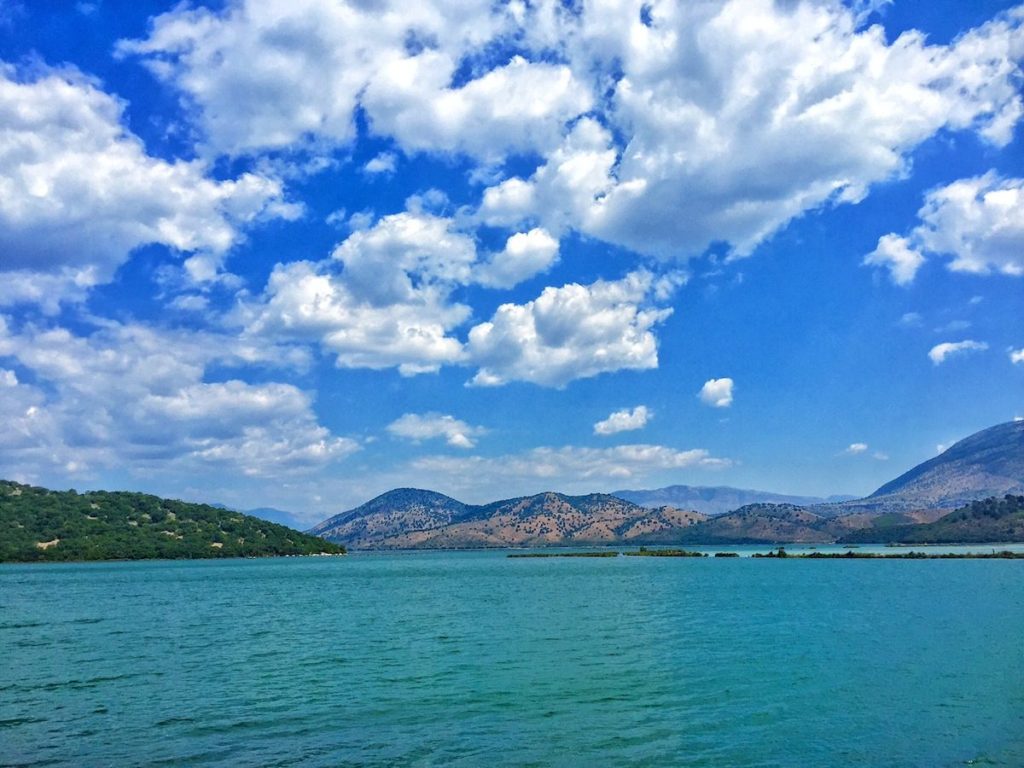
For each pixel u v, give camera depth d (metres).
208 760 29.64
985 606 83.50
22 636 69.81
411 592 126.62
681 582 140.00
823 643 57.19
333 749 30.94
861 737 31.62
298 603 106.50
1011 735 31.59
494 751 30.38
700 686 42.09
